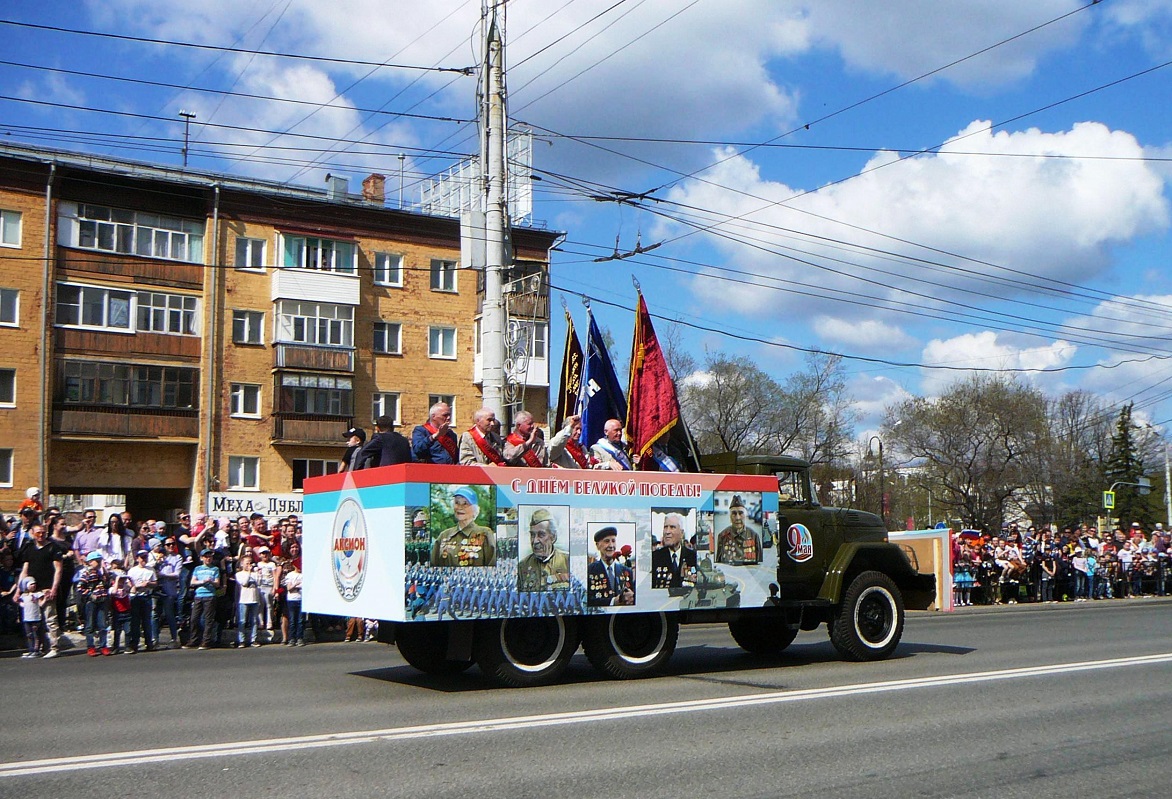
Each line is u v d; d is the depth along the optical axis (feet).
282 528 66.95
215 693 34.37
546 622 35.01
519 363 148.87
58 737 26.00
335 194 149.69
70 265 128.88
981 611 84.94
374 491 33.71
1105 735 26.61
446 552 32.40
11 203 125.29
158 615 55.98
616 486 35.76
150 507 146.30
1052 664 41.04
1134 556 109.50
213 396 136.87
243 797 19.92
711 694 32.76
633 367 43.37
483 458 35.68
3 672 42.45
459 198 155.22
